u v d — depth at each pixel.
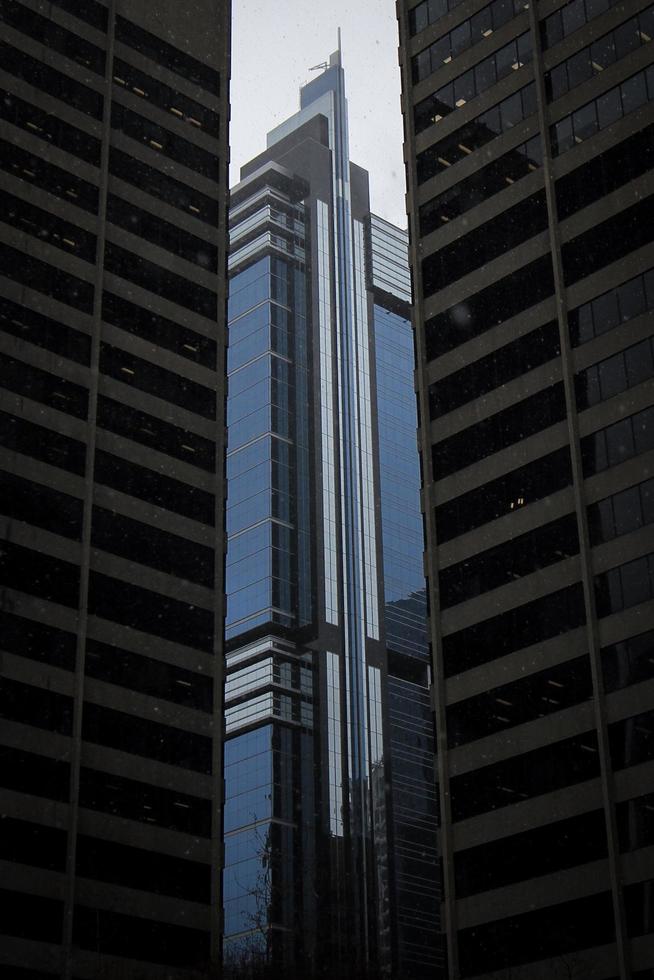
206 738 97.75
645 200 89.75
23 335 99.31
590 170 93.19
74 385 100.38
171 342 107.44
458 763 85.94
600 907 76.94
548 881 79.56
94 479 99.00
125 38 114.75
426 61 106.31
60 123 107.50
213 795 96.44
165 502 102.25
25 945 84.25
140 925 89.75
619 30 95.12
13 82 106.06
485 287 96.31
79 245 104.81
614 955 75.50
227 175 117.25
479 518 90.81
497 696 85.69
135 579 98.44
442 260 99.50
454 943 82.00
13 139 104.31
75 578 95.12
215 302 111.56
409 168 104.06
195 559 102.31
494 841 82.69
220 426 107.56
